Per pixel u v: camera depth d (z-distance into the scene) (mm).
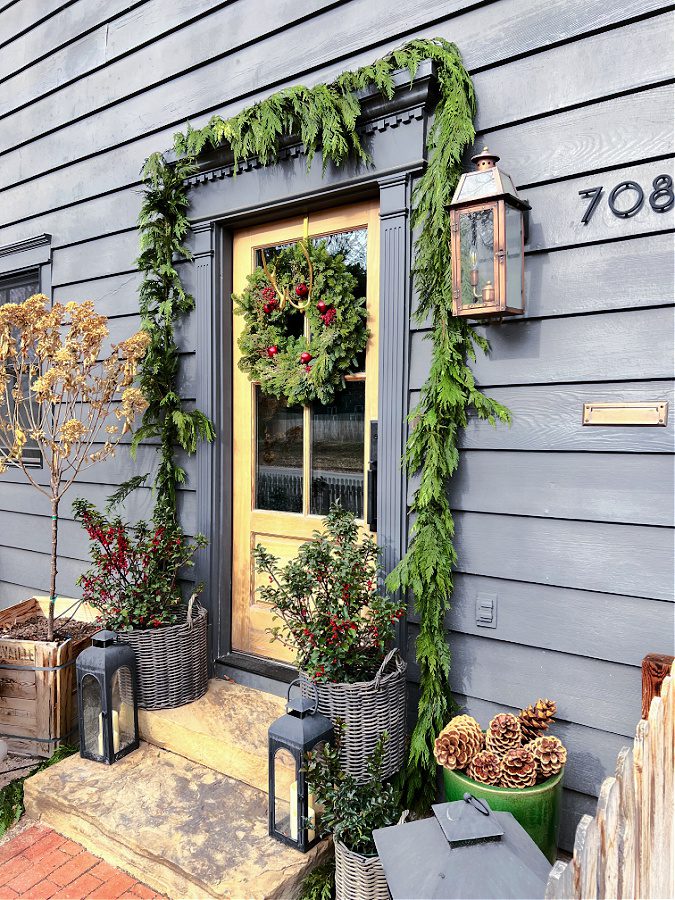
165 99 3135
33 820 2361
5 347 2918
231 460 3066
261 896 1794
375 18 2424
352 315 2566
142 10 3203
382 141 2361
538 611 2092
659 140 1864
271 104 2504
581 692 2021
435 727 2191
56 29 3643
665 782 1483
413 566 2180
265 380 2824
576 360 2004
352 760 2053
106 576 2824
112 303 3457
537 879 1236
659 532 1890
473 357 2166
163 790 2311
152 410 3088
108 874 2066
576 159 1995
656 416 1869
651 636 1905
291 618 2344
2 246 4066
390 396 2369
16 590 4078
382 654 2273
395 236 2340
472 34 2193
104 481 3506
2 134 4055
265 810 2191
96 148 3465
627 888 1314
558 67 2027
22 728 2822
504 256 1932
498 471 2154
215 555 3000
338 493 2725
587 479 1995
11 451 2932
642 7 1876
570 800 2041
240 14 2826
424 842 1346
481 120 2174
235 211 2857
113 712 2527
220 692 2828
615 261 1938
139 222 3283
